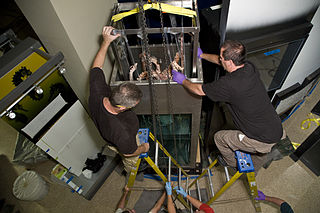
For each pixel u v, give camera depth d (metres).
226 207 2.44
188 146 2.60
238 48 1.46
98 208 2.57
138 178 2.69
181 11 1.50
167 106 1.91
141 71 2.08
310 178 2.56
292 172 2.62
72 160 2.40
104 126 1.44
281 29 1.82
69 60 1.82
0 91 1.63
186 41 2.12
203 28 2.18
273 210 2.37
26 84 1.52
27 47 1.68
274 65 2.21
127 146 1.41
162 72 1.95
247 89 1.48
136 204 2.55
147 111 1.99
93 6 1.76
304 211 2.36
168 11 1.50
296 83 2.66
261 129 1.62
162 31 1.38
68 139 2.22
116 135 1.40
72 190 2.68
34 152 2.86
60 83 1.85
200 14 2.15
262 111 1.58
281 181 2.57
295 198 2.45
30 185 2.55
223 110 2.17
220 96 1.54
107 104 1.41
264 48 1.88
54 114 1.96
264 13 1.70
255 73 1.54
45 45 1.81
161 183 2.68
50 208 2.60
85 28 1.71
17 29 3.75
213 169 2.69
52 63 1.61
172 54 1.90
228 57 1.48
